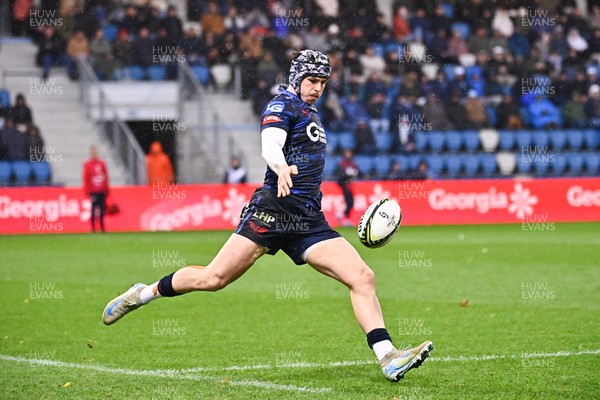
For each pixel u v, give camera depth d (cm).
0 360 2600
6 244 6406
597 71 9950
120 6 9325
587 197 8212
